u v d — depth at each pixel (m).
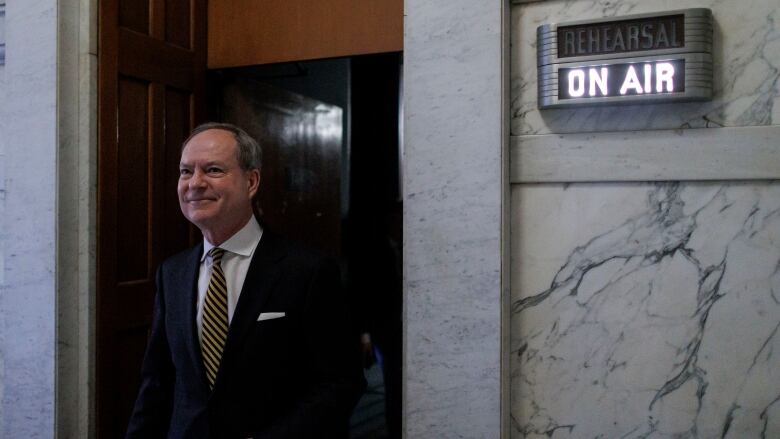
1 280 2.92
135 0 2.94
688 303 2.14
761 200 2.07
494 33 2.28
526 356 2.32
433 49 2.35
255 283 1.92
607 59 2.16
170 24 3.11
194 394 1.87
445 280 2.33
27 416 2.76
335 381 1.90
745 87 2.09
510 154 2.33
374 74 4.08
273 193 3.60
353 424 3.71
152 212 3.00
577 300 2.26
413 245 2.37
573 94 2.20
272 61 3.19
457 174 2.32
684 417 2.14
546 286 2.29
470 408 2.29
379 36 2.97
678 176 2.13
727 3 2.11
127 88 2.90
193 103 3.23
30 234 2.75
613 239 2.22
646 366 2.18
